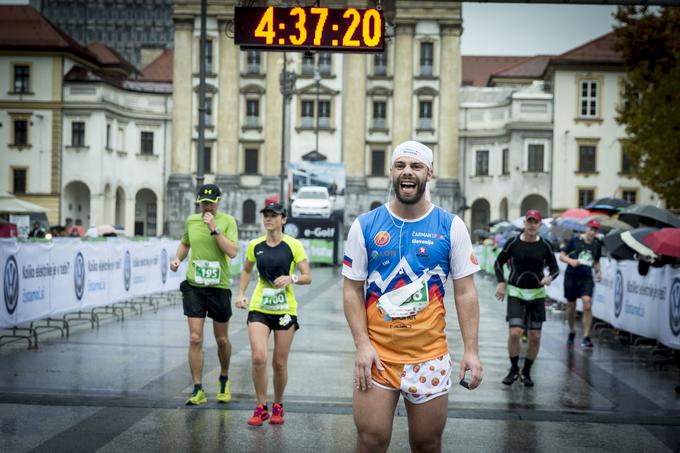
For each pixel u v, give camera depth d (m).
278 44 10.84
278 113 68.88
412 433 4.40
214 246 7.92
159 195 69.88
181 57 68.06
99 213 64.56
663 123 29.44
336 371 10.01
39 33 65.19
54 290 12.93
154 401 8.01
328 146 69.00
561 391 9.10
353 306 4.36
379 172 69.44
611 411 8.04
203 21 18.05
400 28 68.31
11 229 25.50
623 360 11.71
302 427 7.08
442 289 4.43
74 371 9.73
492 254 34.47
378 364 4.29
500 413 7.82
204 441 6.56
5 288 11.11
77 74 65.00
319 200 48.50
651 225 16.80
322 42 10.84
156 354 11.21
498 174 68.56
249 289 24.80
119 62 76.69
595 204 24.27
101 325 15.01
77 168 64.62
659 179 29.89
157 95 69.75
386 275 4.36
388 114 69.31
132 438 6.61
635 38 31.20
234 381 9.22
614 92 64.75
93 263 14.78
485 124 69.38
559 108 65.12
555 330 15.74
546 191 65.38
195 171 68.38
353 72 68.44
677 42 29.75
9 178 64.69
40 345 12.09
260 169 68.94
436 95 68.44
